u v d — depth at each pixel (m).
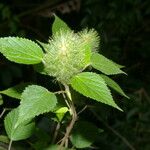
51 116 0.36
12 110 0.37
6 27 0.99
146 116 0.87
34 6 1.13
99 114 0.72
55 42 0.30
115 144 0.83
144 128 0.87
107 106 0.39
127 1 1.01
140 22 1.04
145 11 1.06
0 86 0.99
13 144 0.41
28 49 0.30
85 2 1.04
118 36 1.00
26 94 0.28
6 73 0.97
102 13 1.01
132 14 1.01
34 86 0.29
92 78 0.29
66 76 0.30
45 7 1.04
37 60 0.30
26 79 0.96
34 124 0.36
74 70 0.30
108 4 1.01
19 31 0.97
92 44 0.35
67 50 0.29
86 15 1.01
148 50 1.05
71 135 0.39
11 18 0.98
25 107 0.27
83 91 0.29
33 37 1.01
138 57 1.04
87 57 0.30
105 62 0.31
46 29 1.10
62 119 0.36
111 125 0.85
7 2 1.14
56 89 0.44
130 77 0.97
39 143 0.38
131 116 0.88
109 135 0.83
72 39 0.30
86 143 0.39
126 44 1.02
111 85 0.32
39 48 0.30
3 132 0.46
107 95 0.28
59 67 0.30
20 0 1.15
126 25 1.01
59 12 1.10
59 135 0.40
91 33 0.36
